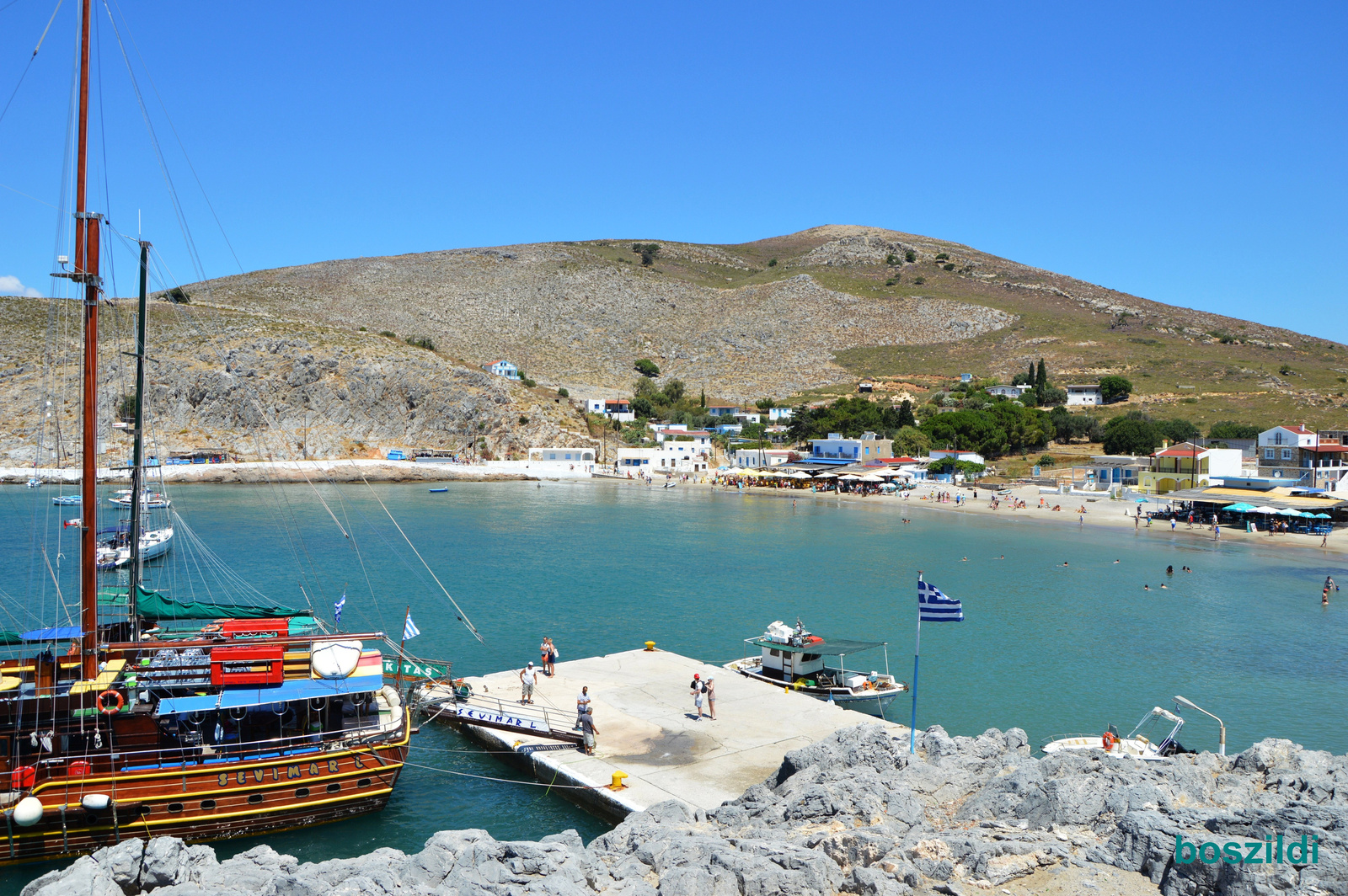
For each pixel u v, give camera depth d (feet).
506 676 127.34
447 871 62.69
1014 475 504.02
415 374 570.05
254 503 374.84
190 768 80.33
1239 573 238.48
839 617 182.70
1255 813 61.52
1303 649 159.63
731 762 95.45
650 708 113.39
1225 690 135.13
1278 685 137.28
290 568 226.99
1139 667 147.33
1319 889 52.01
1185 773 75.31
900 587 216.13
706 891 57.41
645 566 240.94
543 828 86.07
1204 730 116.78
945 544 289.12
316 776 84.89
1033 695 131.85
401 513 356.18
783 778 86.22
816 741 101.09
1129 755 96.89
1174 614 188.85
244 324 584.81
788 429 622.95
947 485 472.85
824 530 323.78
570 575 225.15
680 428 613.11
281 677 87.45
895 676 141.08
